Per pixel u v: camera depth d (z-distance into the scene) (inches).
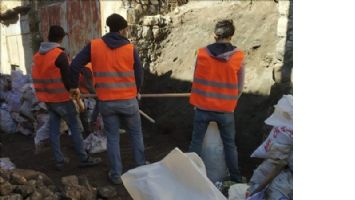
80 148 206.4
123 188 180.9
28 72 432.5
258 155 114.2
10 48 464.8
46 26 392.5
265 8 249.3
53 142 205.0
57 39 193.6
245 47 237.5
